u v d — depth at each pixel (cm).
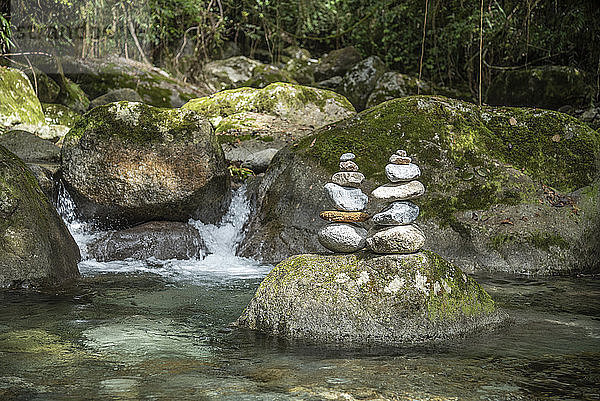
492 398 302
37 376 329
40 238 563
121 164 699
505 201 684
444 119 739
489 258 658
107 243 682
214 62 1579
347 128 747
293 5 1656
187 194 706
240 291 552
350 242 426
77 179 700
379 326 394
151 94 1303
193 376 329
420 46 1569
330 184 441
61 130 1025
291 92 1033
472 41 1415
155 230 703
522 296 539
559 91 1258
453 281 422
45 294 523
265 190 743
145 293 538
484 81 1465
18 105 1011
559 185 698
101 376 329
